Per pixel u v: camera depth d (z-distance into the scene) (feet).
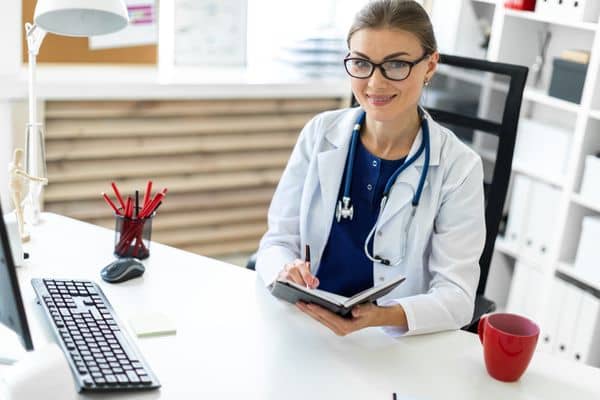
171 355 4.52
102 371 4.15
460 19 10.40
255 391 4.23
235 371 4.41
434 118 6.90
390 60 5.25
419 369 4.65
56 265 5.56
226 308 5.18
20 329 3.92
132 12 10.18
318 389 4.31
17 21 9.25
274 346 4.74
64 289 5.00
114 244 5.94
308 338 4.88
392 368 4.62
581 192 8.88
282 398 4.19
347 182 5.79
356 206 5.84
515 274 9.96
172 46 10.85
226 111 10.83
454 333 5.18
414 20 5.27
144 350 4.55
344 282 5.87
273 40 11.41
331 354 4.72
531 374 4.71
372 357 4.73
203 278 5.62
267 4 11.20
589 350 8.79
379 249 5.74
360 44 5.31
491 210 6.55
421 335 5.10
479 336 4.80
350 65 5.44
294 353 4.68
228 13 11.05
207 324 4.93
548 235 9.48
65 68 10.02
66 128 9.91
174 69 10.84
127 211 5.70
